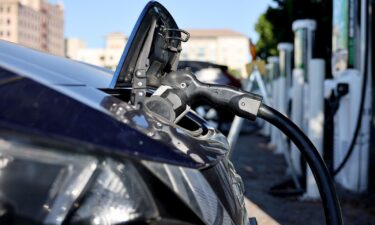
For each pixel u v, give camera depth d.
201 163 1.22
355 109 5.73
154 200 1.09
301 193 5.41
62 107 1.09
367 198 5.33
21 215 1.00
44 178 1.01
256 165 7.64
